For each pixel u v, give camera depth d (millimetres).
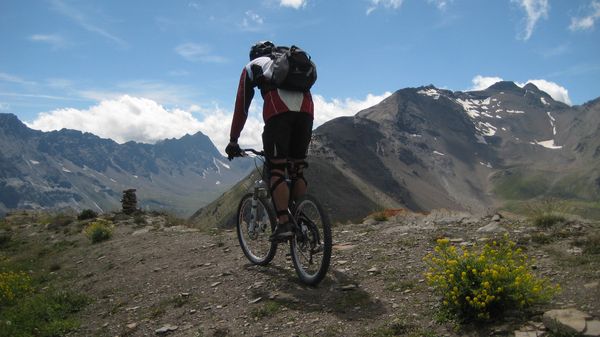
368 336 4617
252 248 8094
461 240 7441
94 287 8836
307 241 6113
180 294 6996
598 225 7223
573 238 6645
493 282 4539
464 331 4379
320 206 5840
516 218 8695
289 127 6180
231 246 9812
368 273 6445
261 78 6254
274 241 6414
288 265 7438
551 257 6000
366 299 5531
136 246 12578
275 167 6320
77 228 18500
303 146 6441
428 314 4836
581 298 4535
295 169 6578
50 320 7145
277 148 6230
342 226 10703
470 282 4672
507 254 5051
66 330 6641
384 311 5125
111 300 7707
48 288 9711
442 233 8062
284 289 6352
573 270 5379
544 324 4102
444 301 4629
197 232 13500
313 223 5980
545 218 7824
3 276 9953
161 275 8531
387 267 6566
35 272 12266
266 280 6855
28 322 7098
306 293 6070
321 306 5586
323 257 5734
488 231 7898
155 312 6461
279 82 6012
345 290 5941
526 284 4531
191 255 9727
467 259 4953
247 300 6230
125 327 6215
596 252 5859
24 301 8555
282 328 5176
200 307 6344
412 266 6441
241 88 6480
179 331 5680
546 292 4562
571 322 3943
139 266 9789
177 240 12250
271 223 7027
